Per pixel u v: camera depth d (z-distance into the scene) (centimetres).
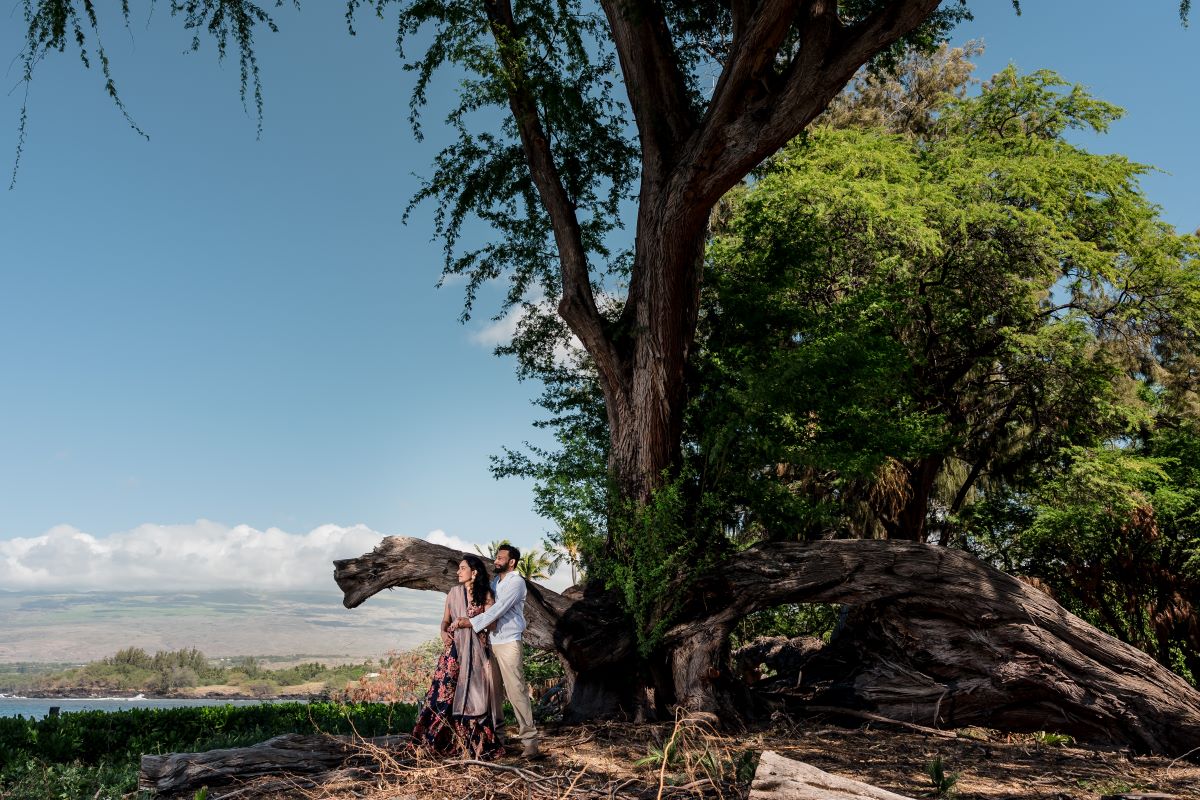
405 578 1008
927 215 1814
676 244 1044
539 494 1030
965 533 2142
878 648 1062
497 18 1152
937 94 2475
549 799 539
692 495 1086
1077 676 919
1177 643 1780
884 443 1287
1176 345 2022
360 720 1092
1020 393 1952
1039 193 1894
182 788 633
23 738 825
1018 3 923
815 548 1017
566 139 1253
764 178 1817
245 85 961
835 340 1183
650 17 1109
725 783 575
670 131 1109
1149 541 1733
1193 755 848
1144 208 1967
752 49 924
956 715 964
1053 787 634
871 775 658
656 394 1059
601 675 966
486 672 676
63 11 780
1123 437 2062
